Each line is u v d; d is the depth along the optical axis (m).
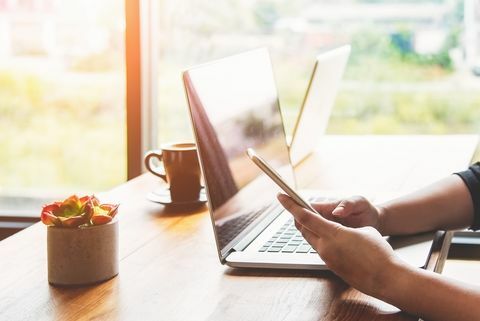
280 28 2.70
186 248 1.34
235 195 1.35
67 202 1.18
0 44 2.83
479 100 2.67
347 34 2.70
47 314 1.04
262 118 1.61
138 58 2.64
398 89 2.71
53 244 1.14
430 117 2.71
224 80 1.44
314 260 1.23
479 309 1.01
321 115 2.20
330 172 1.97
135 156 2.71
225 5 2.72
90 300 1.09
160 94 2.76
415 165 2.03
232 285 1.14
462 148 2.25
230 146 1.38
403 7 2.67
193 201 1.65
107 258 1.17
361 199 1.37
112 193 1.79
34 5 2.80
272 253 1.27
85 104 2.83
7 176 2.91
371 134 2.74
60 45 2.81
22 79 2.85
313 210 1.20
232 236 1.29
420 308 1.03
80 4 2.77
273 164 1.60
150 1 2.68
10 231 2.87
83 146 2.86
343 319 1.01
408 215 1.42
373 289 1.07
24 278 1.19
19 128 2.88
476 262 2.71
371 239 1.11
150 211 1.61
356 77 2.72
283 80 2.72
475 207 1.49
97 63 2.79
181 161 1.62
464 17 2.64
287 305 1.06
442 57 2.68
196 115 1.26
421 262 1.23
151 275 1.19
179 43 2.74
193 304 1.07
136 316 1.02
